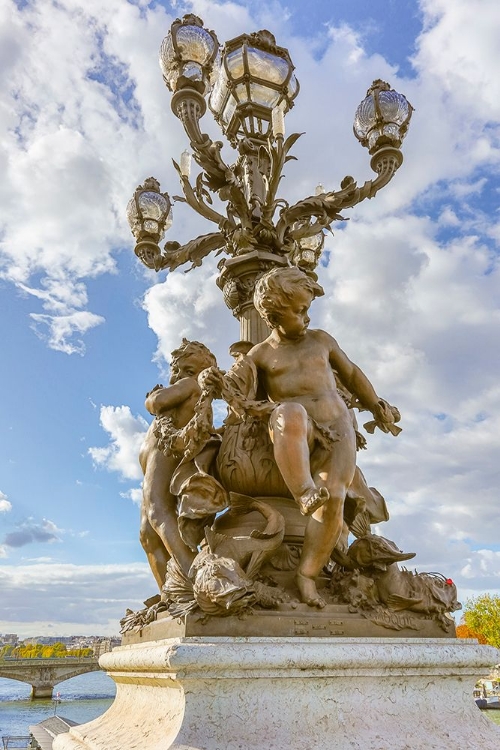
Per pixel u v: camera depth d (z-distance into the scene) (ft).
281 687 6.72
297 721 6.58
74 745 9.07
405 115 15.48
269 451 8.98
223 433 10.14
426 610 8.21
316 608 7.84
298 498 7.73
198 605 7.14
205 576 7.22
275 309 9.11
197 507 8.61
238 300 13.34
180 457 9.49
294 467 7.85
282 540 8.45
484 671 7.91
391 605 8.21
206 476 8.75
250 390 9.12
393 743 6.73
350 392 10.13
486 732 7.53
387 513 10.36
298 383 9.00
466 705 7.78
